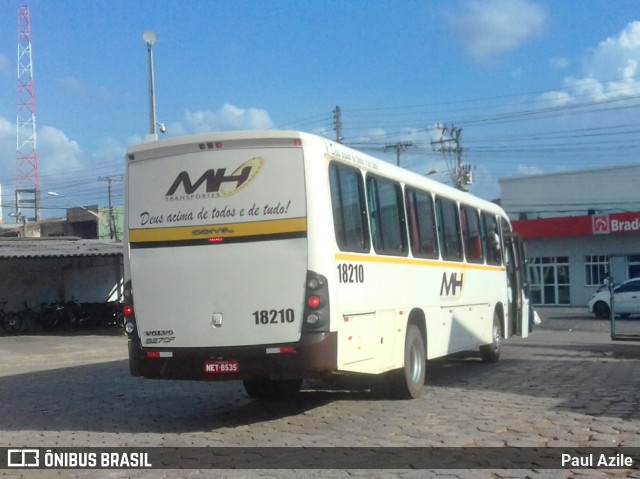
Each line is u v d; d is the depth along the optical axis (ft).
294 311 27.86
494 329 51.65
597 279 141.79
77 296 101.04
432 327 39.40
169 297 29.35
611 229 136.05
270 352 27.94
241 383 43.32
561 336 78.84
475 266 47.44
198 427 30.60
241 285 28.43
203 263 28.91
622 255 65.57
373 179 33.27
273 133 28.43
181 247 29.25
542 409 32.40
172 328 29.27
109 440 28.50
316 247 27.89
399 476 22.22
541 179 162.09
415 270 37.17
